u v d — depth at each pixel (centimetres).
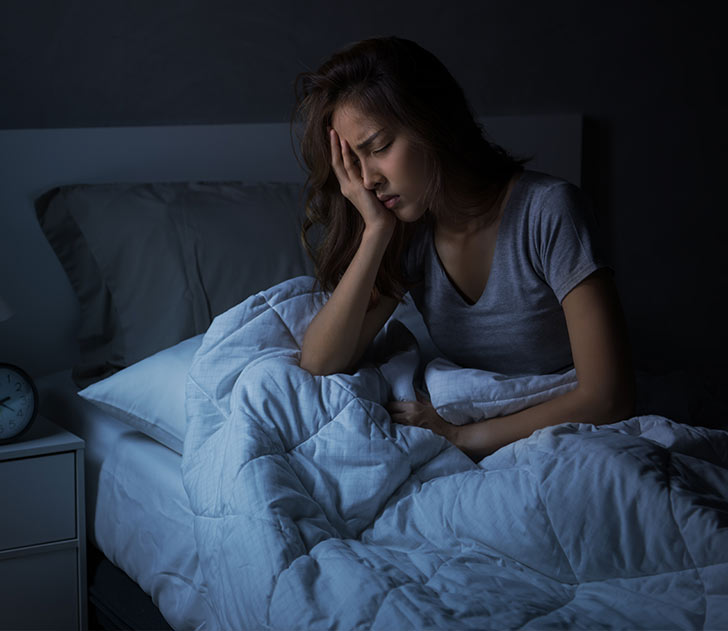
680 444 121
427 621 85
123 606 152
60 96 213
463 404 138
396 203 137
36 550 161
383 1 253
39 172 208
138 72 222
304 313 153
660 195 314
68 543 165
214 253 197
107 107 220
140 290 194
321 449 122
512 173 144
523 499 106
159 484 147
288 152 243
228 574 104
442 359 153
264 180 240
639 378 174
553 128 283
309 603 93
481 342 150
